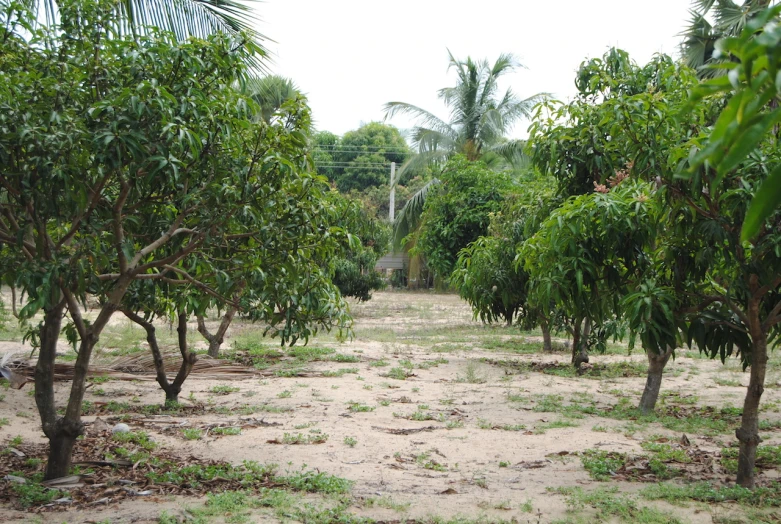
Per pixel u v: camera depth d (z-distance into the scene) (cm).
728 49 97
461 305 2792
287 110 499
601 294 589
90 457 578
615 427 745
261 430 706
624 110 507
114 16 467
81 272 427
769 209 91
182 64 452
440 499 495
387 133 4609
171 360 1103
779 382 1082
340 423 745
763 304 538
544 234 621
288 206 487
